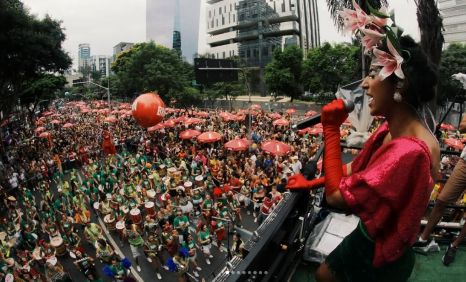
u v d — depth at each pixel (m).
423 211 1.03
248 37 84.38
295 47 48.44
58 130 36.44
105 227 16.33
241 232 13.04
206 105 56.94
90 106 62.25
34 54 21.28
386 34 1.10
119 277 11.66
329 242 2.23
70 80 125.75
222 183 17.70
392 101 1.18
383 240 1.11
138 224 14.62
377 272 1.21
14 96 25.36
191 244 12.64
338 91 2.97
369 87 1.23
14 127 41.81
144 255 13.87
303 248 2.20
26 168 22.12
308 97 53.34
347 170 1.54
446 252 2.26
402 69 1.12
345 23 1.31
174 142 26.91
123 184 18.53
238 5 85.62
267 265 1.69
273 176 17.12
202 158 20.69
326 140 1.30
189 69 54.38
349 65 41.34
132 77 52.50
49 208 16.47
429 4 6.27
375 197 1.05
